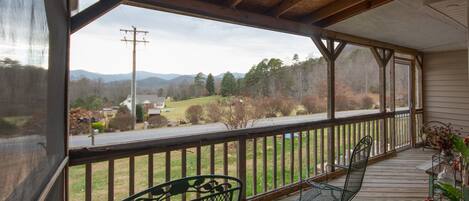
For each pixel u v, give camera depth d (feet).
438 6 10.84
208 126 23.70
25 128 3.10
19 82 2.87
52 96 4.83
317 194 9.66
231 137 10.27
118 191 12.16
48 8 4.36
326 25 14.37
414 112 22.88
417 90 23.88
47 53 4.33
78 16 7.22
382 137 18.85
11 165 2.62
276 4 11.94
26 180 3.12
